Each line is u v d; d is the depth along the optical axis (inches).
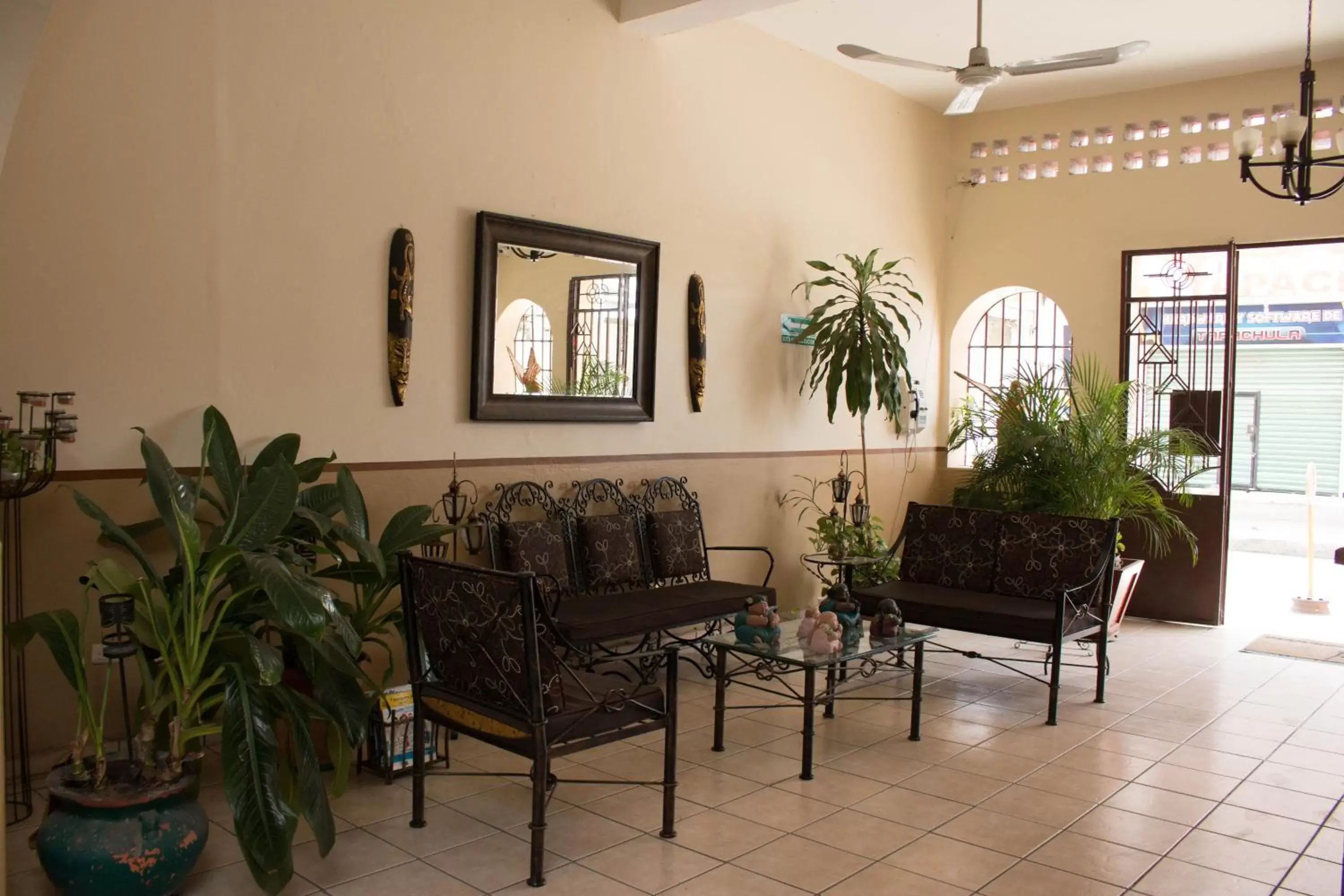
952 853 136.3
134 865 112.2
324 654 125.0
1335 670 238.8
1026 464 277.9
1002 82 297.9
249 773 117.3
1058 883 128.0
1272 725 195.6
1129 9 243.9
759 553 269.9
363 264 185.5
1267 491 483.2
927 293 328.2
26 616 146.4
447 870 129.2
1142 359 303.4
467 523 201.6
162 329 161.2
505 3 205.3
